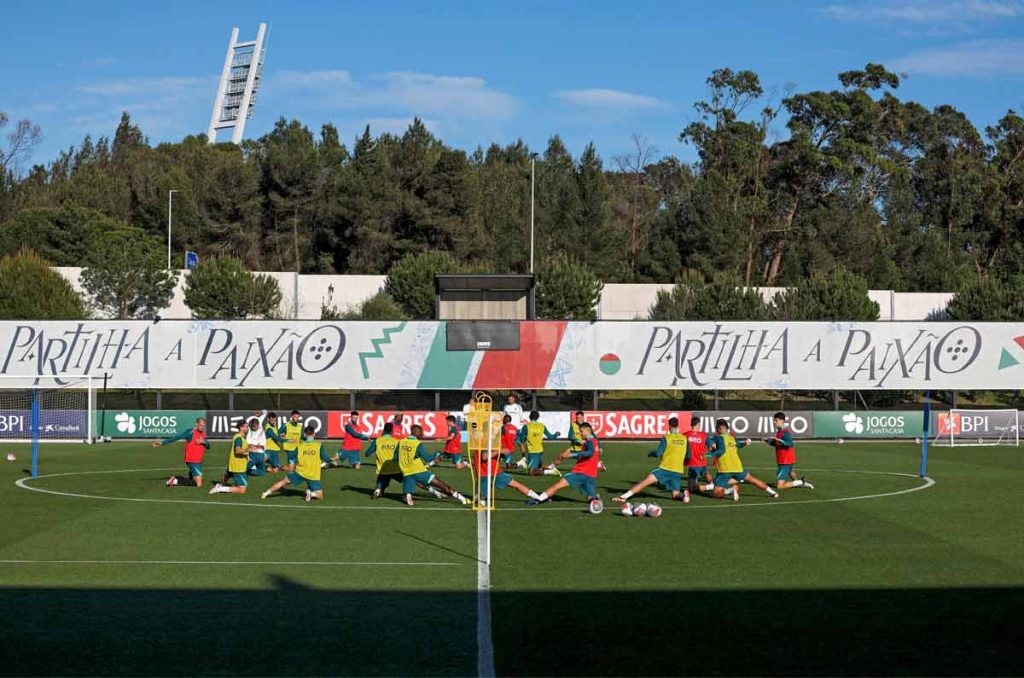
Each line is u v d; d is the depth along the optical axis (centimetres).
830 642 1086
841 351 4112
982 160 10088
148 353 4006
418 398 4616
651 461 3216
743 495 2350
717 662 1012
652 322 4081
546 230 8569
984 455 3447
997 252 9369
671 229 8519
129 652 1031
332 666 991
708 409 4734
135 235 8319
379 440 2264
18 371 4000
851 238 8969
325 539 1712
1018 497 2330
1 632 1104
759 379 4097
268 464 2806
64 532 1769
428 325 4053
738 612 1212
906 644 1080
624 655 1034
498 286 4388
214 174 9544
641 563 1515
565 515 2019
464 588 1336
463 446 3741
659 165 10488
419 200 8325
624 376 4075
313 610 1209
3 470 2817
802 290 6088
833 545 1681
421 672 974
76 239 8038
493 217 9238
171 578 1388
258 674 966
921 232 9700
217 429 3950
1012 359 4134
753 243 8981
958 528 1869
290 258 8675
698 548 1645
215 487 2309
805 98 9381
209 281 6038
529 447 2728
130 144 13650
